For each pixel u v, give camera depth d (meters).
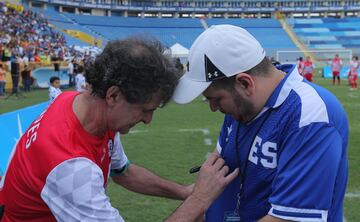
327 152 1.70
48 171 1.68
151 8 70.25
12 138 5.12
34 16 45.25
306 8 71.38
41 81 24.92
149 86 1.72
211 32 1.84
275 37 60.69
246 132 1.96
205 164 2.08
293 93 1.81
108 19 62.41
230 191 2.08
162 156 7.46
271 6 71.38
